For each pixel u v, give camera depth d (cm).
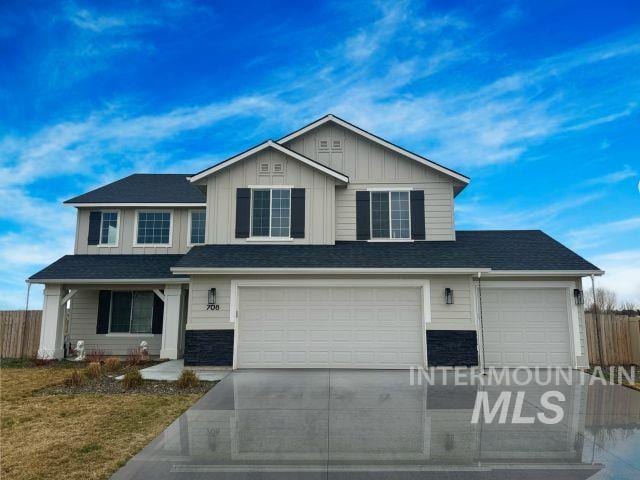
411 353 1259
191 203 1819
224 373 1183
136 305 1777
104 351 1741
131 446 625
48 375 1261
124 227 1844
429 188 1477
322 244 1407
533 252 1477
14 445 632
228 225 1409
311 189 1428
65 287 1677
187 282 1594
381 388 995
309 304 1280
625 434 689
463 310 1262
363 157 1498
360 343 1265
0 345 1692
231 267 1243
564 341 1364
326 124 1523
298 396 920
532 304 1384
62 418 772
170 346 1605
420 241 1447
